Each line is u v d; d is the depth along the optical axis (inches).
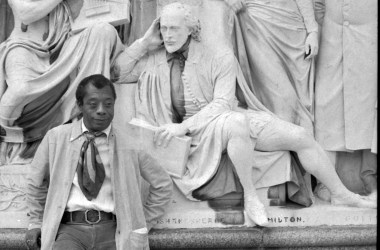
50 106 153.8
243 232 142.4
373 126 156.8
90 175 122.3
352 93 157.8
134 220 124.0
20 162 152.9
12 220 147.8
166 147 147.5
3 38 163.9
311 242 143.9
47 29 158.9
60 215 122.1
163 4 161.3
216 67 153.2
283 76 158.7
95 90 121.3
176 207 147.6
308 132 156.6
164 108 153.5
